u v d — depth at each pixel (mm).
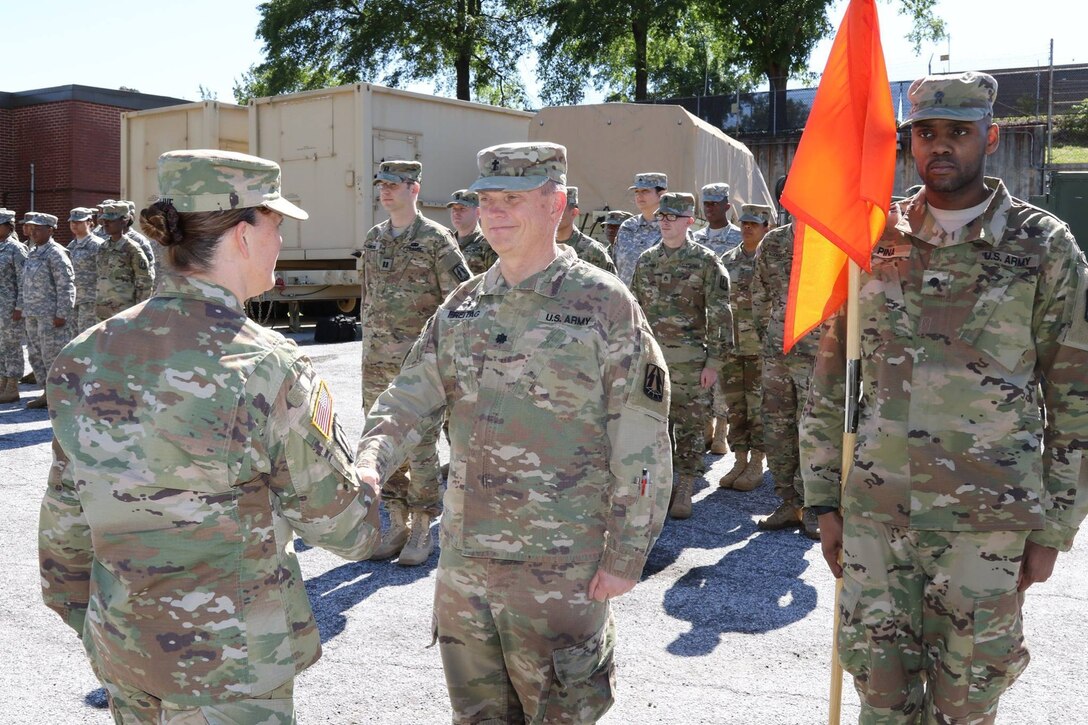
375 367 5312
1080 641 4117
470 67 33656
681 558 5312
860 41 2613
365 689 3633
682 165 12406
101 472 1816
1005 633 2533
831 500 2791
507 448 2354
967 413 2547
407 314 5238
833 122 2648
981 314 2555
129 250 9375
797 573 5059
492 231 2398
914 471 2574
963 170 2559
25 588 4730
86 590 2000
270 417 1870
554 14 30922
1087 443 2498
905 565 2635
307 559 5258
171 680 1813
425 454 5094
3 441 8180
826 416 2797
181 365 1827
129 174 16453
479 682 2477
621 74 33562
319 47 31609
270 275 2010
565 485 2346
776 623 4340
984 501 2506
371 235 5410
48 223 10180
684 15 30141
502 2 32281
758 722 3383
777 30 28531
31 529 5699
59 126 24781
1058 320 2523
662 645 4078
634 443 2326
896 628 2635
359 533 2043
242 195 1905
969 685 2553
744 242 6906
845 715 3436
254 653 1860
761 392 6598
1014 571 2521
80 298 10289
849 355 2664
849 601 2682
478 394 2408
